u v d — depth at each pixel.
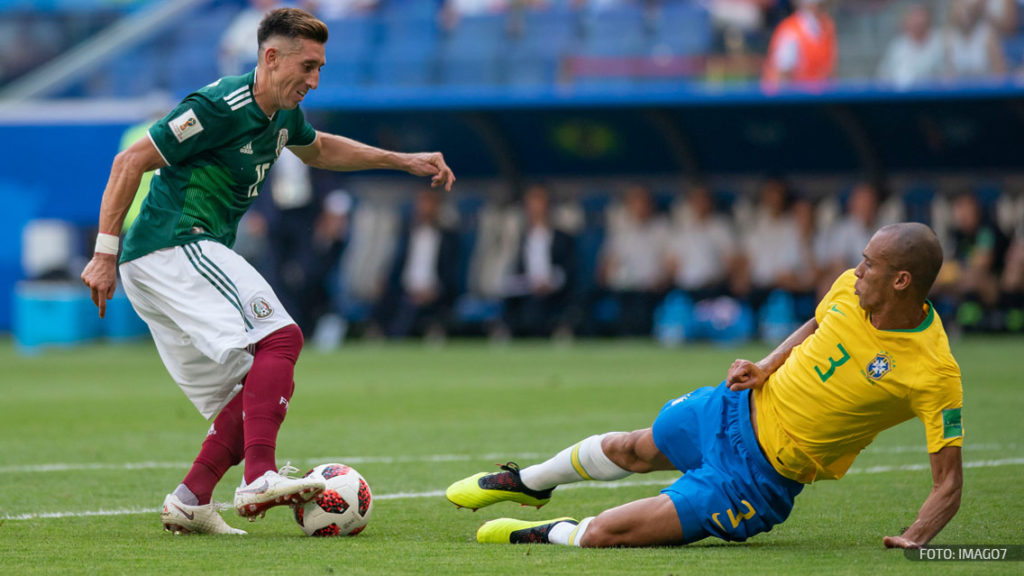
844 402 14.47
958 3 70.44
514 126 70.69
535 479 16.88
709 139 69.50
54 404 37.69
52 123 72.69
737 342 64.50
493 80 82.06
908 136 66.69
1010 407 33.62
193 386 17.11
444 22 85.19
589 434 29.28
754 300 66.25
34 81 96.31
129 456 25.95
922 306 14.45
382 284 71.50
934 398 14.17
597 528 15.09
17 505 19.61
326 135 19.09
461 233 76.31
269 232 65.94
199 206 16.91
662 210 73.88
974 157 67.44
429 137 73.38
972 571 13.29
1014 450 25.45
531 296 67.50
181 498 16.66
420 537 16.48
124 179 16.39
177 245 16.75
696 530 14.84
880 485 21.44
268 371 16.50
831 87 62.34
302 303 67.06
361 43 85.06
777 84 66.75
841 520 17.86
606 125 70.12
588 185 74.69
